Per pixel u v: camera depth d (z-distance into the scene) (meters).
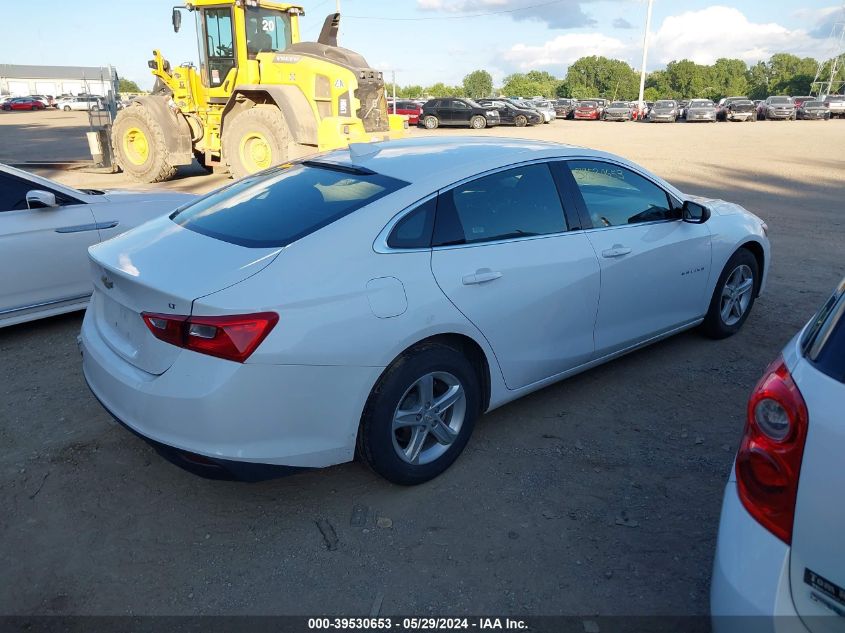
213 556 2.72
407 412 3.00
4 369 4.43
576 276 3.55
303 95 11.66
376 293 2.78
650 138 25.23
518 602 2.48
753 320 5.31
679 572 2.62
